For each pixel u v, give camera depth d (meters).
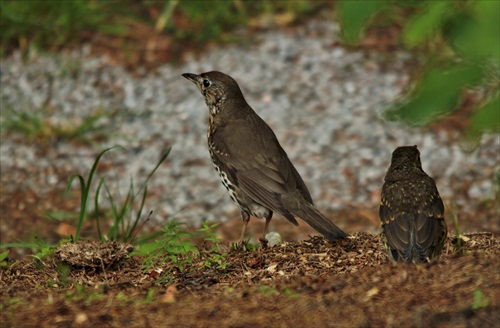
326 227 9.90
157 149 17.45
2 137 18.09
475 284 7.49
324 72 19.34
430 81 4.93
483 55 4.62
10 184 16.66
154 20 21.08
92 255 9.55
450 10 4.86
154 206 15.85
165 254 10.02
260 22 21.20
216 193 16.20
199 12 21.12
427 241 8.38
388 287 7.72
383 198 8.84
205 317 7.37
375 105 18.12
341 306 7.35
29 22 20.62
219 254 9.85
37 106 18.80
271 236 10.89
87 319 7.43
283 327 6.98
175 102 18.73
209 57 20.02
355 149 17.05
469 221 14.78
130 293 8.35
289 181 10.80
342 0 4.98
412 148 9.30
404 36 5.09
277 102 18.42
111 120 18.31
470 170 16.28
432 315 6.87
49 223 15.29
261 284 8.45
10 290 8.59
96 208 11.80
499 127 4.94
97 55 20.23
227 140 11.17
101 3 21.17
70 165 17.20
